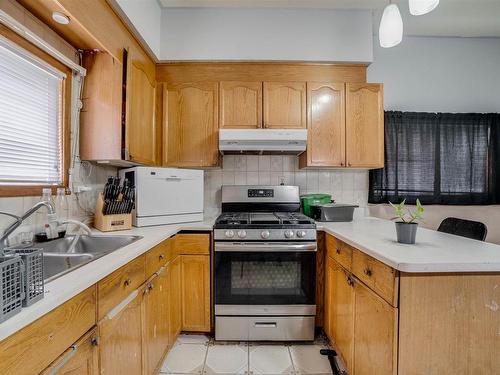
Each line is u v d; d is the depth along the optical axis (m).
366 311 1.30
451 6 2.24
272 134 2.14
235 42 2.33
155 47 2.19
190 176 2.12
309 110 2.31
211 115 2.32
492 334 1.06
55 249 1.37
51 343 0.71
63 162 1.56
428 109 2.73
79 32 1.44
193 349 1.88
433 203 2.63
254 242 1.91
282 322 1.93
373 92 2.33
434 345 1.05
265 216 2.21
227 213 2.41
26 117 1.35
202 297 1.97
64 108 1.56
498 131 2.65
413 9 1.31
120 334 1.08
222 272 1.92
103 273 0.92
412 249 1.22
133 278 1.21
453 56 2.74
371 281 1.25
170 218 2.02
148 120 2.13
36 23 1.34
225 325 1.93
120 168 2.20
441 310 1.05
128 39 1.81
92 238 1.54
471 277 1.05
